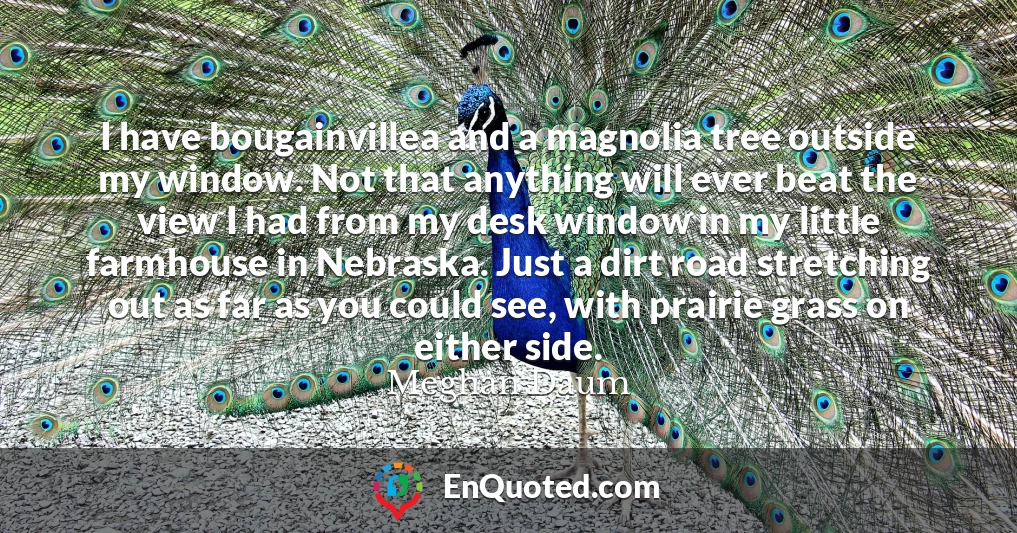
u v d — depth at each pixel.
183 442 2.02
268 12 1.75
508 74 1.75
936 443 1.42
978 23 1.41
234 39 1.75
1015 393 1.41
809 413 1.50
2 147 1.76
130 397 1.82
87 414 1.81
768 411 1.52
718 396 1.56
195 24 1.75
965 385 1.43
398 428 2.08
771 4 1.52
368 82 1.78
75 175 1.78
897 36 1.45
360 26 1.77
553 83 1.73
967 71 1.41
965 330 1.44
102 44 1.75
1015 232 1.42
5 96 1.76
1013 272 1.42
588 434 2.03
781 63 1.52
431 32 1.77
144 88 1.76
